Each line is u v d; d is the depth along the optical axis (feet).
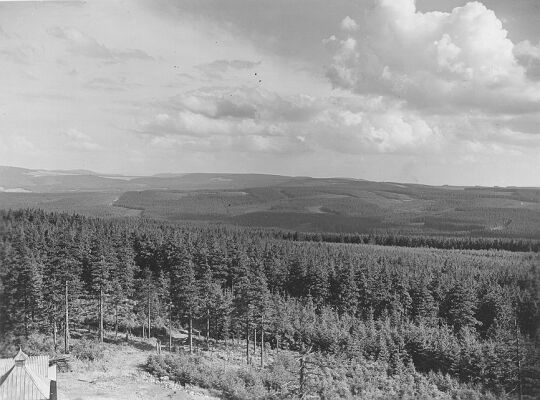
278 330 291.58
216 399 205.98
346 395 220.02
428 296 342.03
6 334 262.67
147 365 236.84
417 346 272.72
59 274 275.39
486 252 627.05
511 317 305.53
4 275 279.69
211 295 304.09
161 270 371.97
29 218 525.34
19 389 148.66
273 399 207.31
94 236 418.72
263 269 379.76
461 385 242.58
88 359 241.35
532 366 242.58
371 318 331.36
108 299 318.24
